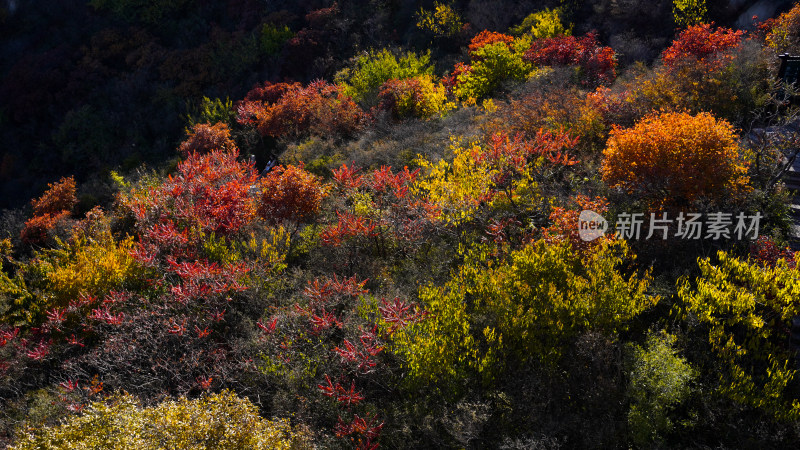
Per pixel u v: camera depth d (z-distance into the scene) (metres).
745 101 10.42
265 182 9.83
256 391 6.98
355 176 11.18
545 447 5.55
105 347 7.75
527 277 6.90
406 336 6.66
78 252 10.36
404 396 6.61
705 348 6.32
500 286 6.92
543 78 13.91
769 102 10.24
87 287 8.99
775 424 5.55
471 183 9.25
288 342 7.11
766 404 5.50
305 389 6.77
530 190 9.10
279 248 9.62
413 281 8.14
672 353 5.76
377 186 9.66
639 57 16.94
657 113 9.56
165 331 7.71
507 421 5.94
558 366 6.34
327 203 10.77
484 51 16.52
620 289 6.44
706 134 7.26
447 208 8.98
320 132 16.78
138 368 7.29
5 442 6.91
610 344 6.07
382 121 15.51
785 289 6.00
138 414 5.56
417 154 12.55
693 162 7.22
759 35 13.80
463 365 6.42
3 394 8.18
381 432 6.12
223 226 9.93
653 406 5.57
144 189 14.06
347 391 6.45
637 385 5.73
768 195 7.86
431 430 5.93
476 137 11.62
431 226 9.05
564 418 5.79
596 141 10.38
